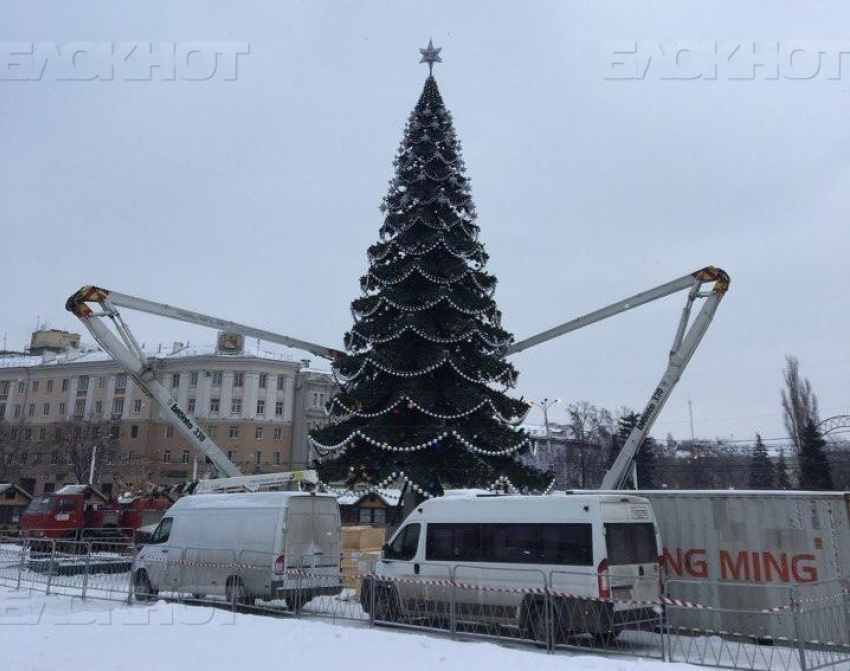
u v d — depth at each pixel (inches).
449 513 584.1
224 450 3036.4
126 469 2955.2
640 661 411.2
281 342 1104.8
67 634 476.7
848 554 492.4
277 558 628.1
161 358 3213.6
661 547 560.7
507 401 1002.7
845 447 2674.7
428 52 1184.2
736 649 482.3
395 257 1056.8
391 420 960.9
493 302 1034.1
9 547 929.5
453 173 1082.1
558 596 495.5
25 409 3385.8
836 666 434.6
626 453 914.7
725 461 3147.1
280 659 407.2
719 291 901.2
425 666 392.5
